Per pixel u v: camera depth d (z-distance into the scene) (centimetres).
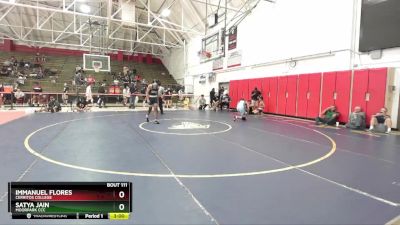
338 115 966
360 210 271
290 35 1233
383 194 314
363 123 862
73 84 2105
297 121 1070
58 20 2333
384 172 399
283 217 252
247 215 255
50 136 651
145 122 962
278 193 311
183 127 848
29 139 607
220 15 1769
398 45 822
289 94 1216
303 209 270
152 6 2084
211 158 464
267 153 509
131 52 3108
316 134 750
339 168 416
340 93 977
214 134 722
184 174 373
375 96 857
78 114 1249
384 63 876
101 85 2108
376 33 881
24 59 2580
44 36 2634
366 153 521
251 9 1484
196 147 550
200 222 240
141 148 532
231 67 1695
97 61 2130
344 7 988
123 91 1856
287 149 548
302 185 339
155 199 287
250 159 462
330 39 1045
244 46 1568
